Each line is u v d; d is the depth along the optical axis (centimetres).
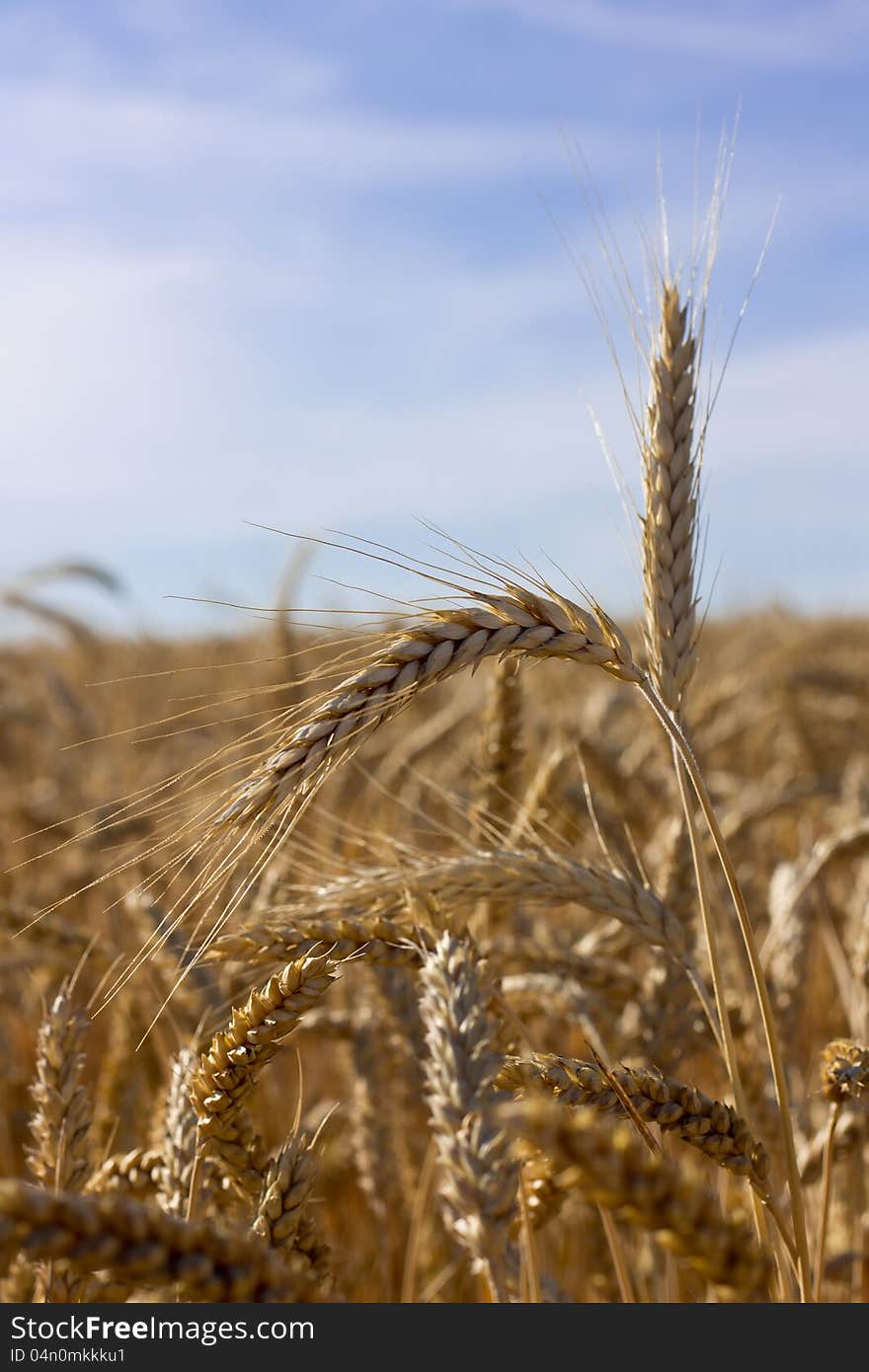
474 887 41
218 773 35
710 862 53
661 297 40
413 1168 54
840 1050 38
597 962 51
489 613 36
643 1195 24
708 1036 48
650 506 40
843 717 126
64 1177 38
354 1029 55
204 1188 37
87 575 158
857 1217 51
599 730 97
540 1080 33
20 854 85
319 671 36
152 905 46
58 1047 39
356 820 71
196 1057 39
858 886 66
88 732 119
